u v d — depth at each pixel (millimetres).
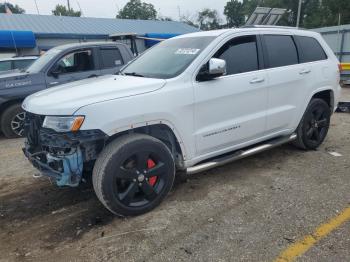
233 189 4172
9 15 24625
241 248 3004
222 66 3715
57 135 3287
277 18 8781
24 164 5484
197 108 3822
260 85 4387
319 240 3070
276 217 3484
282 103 4762
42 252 3090
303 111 5105
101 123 3201
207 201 3883
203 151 4031
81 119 3143
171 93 3619
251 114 4391
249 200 3873
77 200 4078
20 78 7043
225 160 4254
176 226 3391
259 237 3154
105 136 3252
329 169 4715
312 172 4625
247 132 4383
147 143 3488
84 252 3055
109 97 3322
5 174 5062
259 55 4488
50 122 3262
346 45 16875
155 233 3283
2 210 3928
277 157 5242
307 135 5320
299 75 4902
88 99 3275
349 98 11078
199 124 3893
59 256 3018
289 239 3105
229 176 4566
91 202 4000
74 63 7512
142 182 3531
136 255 2971
